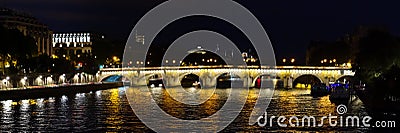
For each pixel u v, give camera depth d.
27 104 157.00
